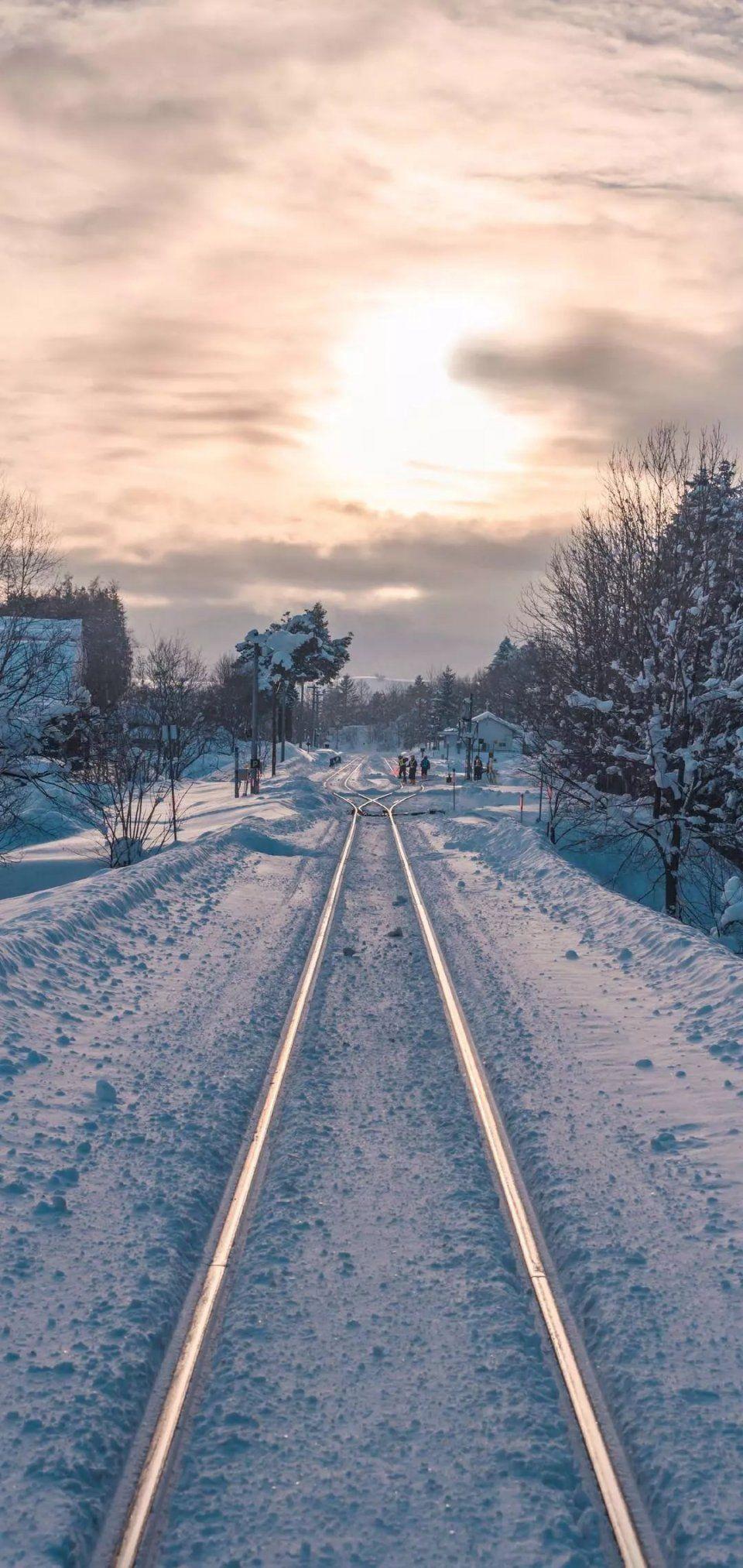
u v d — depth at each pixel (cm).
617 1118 789
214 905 1784
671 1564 379
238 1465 421
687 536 2447
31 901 1692
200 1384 484
